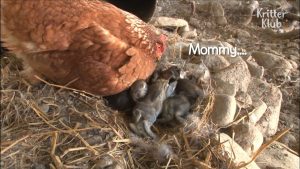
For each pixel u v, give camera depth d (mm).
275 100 686
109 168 448
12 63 483
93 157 448
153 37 499
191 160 485
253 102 657
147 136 491
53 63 451
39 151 439
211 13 912
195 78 569
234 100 604
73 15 455
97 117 474
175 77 531
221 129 586
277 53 852
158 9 874
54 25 444
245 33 890
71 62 451
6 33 453
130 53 463
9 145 427
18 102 456
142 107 490
